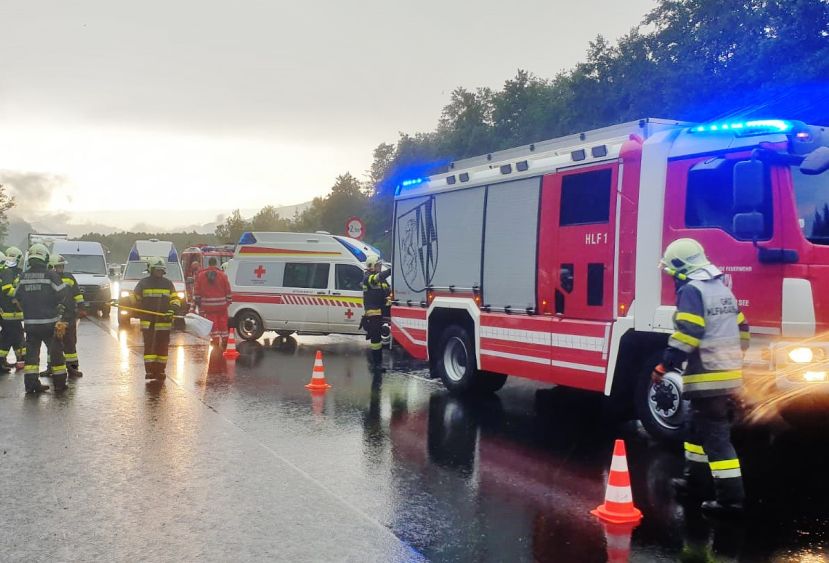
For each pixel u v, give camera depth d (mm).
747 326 5816
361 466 6617
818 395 6266
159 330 11125
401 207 11109
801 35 20109
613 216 7535
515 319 8812
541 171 8492
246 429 8008
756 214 6160
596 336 7676
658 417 7281
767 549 4723
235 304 16406
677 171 6969
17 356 12367
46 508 5480
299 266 16141
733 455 5316
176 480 6152
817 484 6051
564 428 8148
